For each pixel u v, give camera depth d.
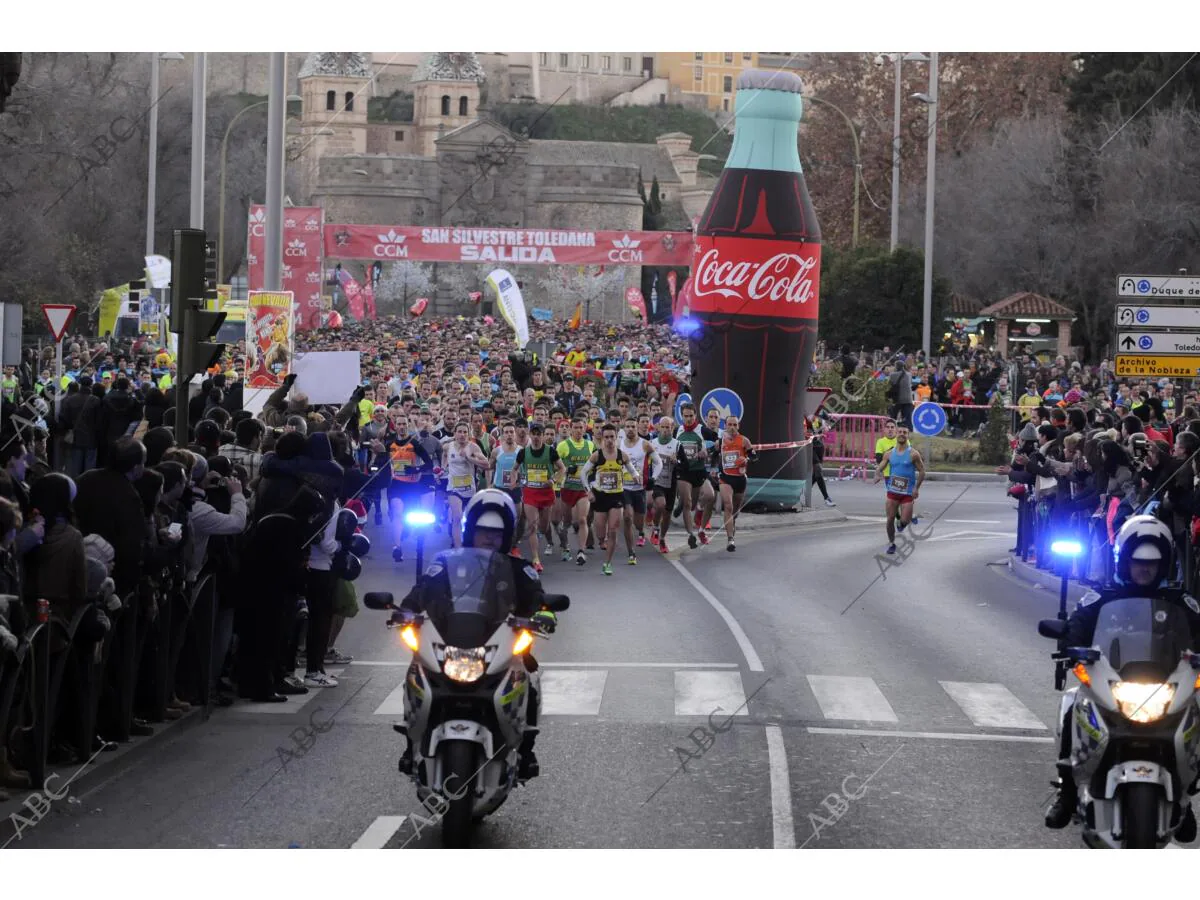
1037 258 59.28
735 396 27.86
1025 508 21.53
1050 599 18.20
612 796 8.69
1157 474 14.14
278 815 8.16
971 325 59.28
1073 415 18.94
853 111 79.88
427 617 7.49
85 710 8.99
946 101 77.12
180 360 13.72
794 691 12.06
